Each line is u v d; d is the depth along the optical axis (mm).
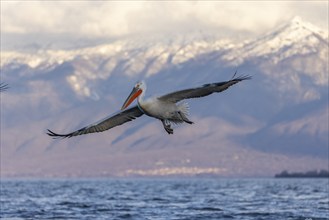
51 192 105250
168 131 23672
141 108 23609
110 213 57500
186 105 23703
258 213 56625
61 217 54312
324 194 93688
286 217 53500
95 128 23609
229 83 23453
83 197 86688
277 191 107000
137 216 54719
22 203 71500
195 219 52438
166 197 86438
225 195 92625
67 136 23453
